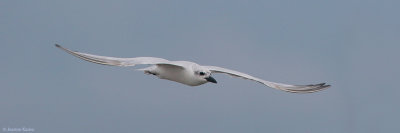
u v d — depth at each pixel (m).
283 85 17.22
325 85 17.06
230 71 17.88
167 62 16.25
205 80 17.17
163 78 17.44
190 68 17.17
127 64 15.45
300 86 17.16
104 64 15.20
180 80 17.28
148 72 17.44
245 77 17.61
